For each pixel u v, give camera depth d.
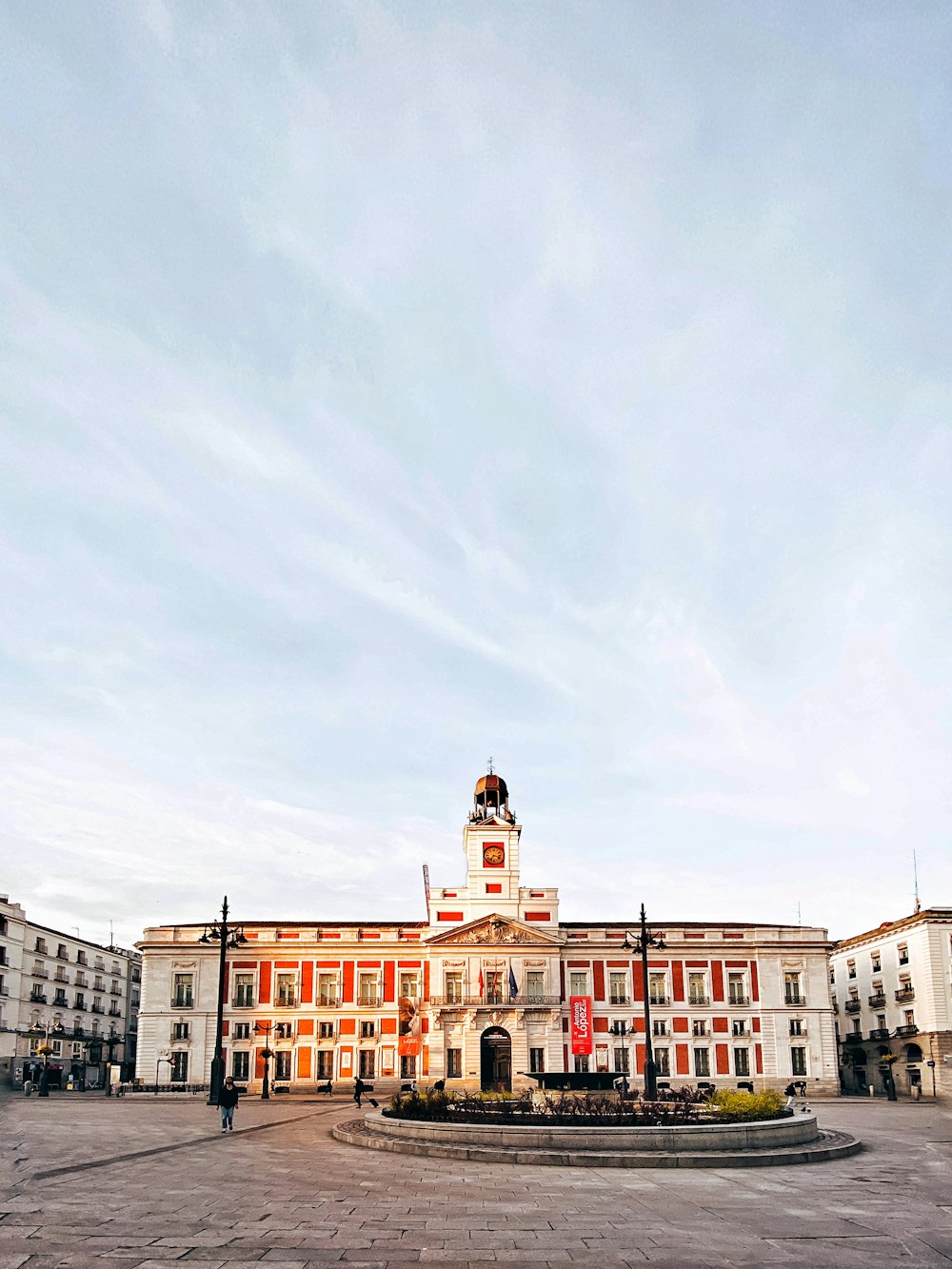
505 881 87.12
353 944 85.19
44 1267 13.56
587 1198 21.05
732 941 85.81
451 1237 16.42
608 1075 45.12
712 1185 23.27
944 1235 17.05
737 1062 83.25
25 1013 94.88
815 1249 15.79
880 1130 43.22
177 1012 83.31
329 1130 38.88
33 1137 32.31
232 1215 18.12
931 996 82.19
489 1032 82.00
